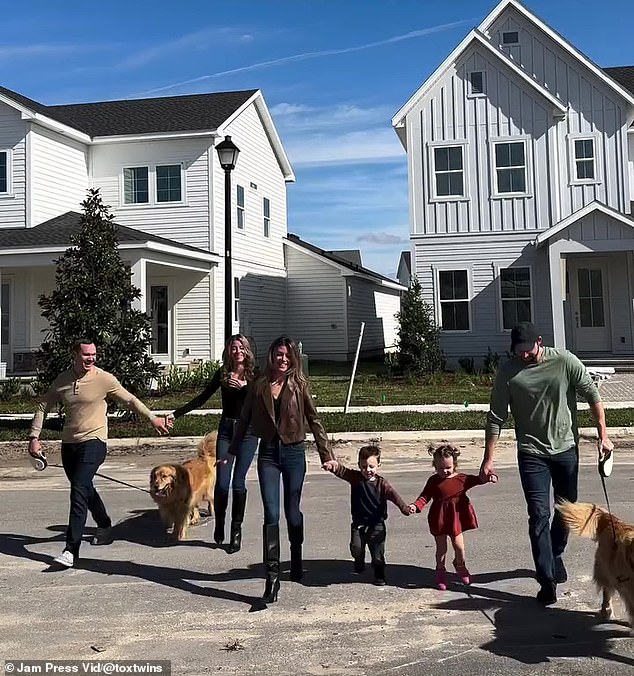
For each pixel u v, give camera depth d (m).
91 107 28.52
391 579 5.69
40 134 23.02
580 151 22.41
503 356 22.33
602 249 20.20
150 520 7.79
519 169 22.31
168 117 25.77
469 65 22.50
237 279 26.02
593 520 4.56
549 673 4.02
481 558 6.15
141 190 24.92
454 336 22.64
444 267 22.72
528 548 6.39
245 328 26.61
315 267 30.61
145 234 21.84
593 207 20.05
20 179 22.70
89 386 6.34
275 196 30.11
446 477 5.54
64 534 7.30
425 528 7.20
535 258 22.19
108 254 13.72
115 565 6.22
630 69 26.95
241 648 4.43
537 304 22.20
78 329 13.31
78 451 6.30
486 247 22.48
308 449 12.00
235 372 6.94
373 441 12.54
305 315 30.67
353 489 5.77
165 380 19.42
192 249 22.77
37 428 6.48
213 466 7.55
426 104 22.78
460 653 4.30
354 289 32.38
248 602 5.26
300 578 5.75
